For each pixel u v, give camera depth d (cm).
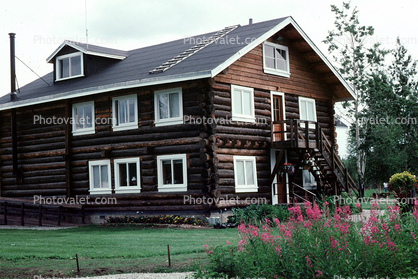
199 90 1839
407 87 3853
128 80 1923
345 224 790
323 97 2477
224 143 1883
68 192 2180
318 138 2138
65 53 2412
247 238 848
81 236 1530
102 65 2427
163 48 2448
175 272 912
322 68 2406
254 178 2020
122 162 2036
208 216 1820
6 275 934
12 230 1816
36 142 2338
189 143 1866
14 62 2445
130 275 902
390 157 3962
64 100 2222
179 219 1848
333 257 727
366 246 746
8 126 2459
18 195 2384
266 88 2122
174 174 1912
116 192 2052
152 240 1365
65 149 2205
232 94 1948
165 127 1923
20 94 2503
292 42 2289
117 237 1466
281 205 1928
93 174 2144
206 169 1805
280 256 755
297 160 2261
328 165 2214
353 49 3488
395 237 797
